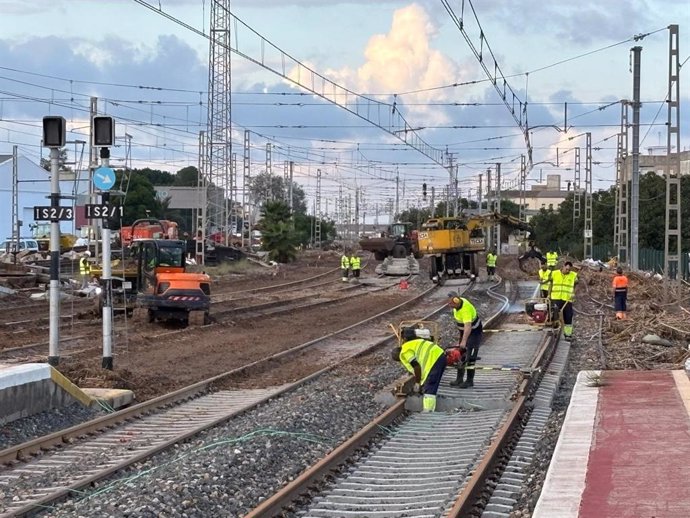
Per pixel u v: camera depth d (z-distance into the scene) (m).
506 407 15.61
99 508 9.25
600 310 36.28
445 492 10.15
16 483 10.66
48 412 14.77
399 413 15.20
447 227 53.34
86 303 37.19
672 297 37.22
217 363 21.62
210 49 59.41
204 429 13.62
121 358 21.86
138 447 12.62
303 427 13.57
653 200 72.25
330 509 9.62
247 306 38.22
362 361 22.17
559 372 19.56
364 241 77.75
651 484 9.04
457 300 17.28
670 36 35.22
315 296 46.59
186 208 122.94
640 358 21.94
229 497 10.02
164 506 9.29
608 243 91.00
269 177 106.12
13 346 23.62
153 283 29.36
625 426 12.06
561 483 9.16
